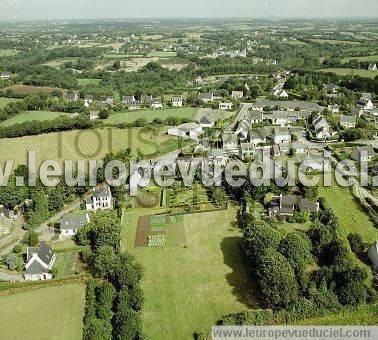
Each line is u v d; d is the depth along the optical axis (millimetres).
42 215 153750
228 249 134125
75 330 102688
